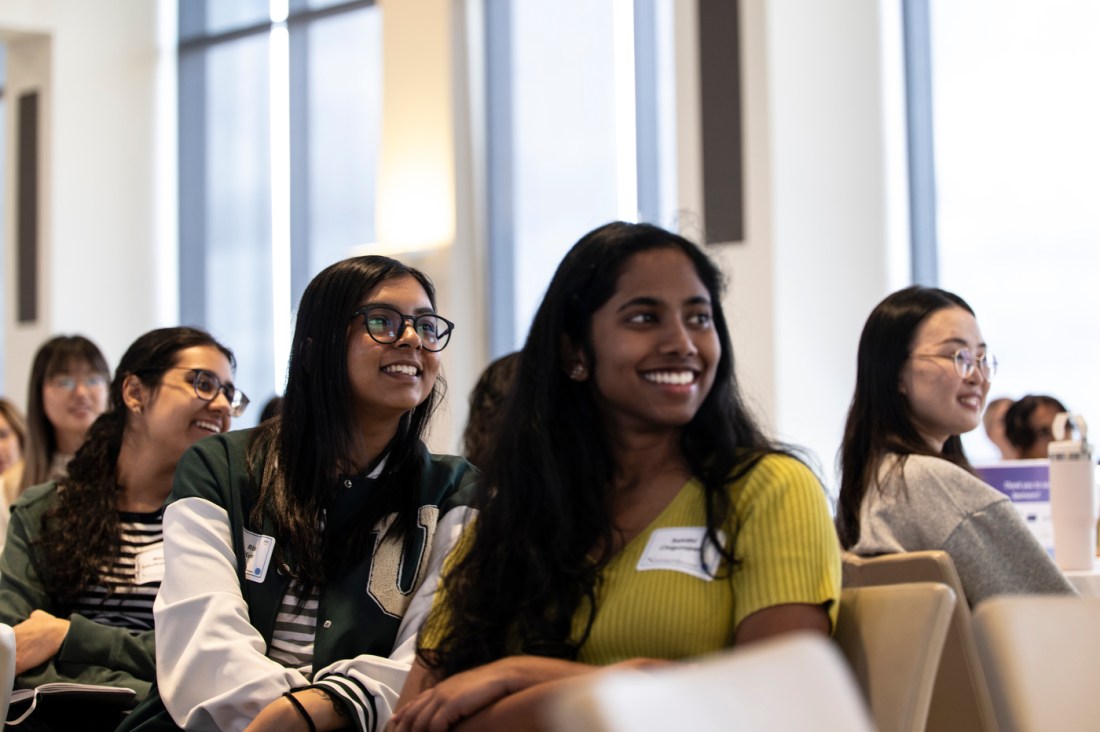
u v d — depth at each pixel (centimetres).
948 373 266
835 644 170
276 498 229
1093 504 298
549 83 726
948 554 229
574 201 715
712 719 106
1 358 960
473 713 164
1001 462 308
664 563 176
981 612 153
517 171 736
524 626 182
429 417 238
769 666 111
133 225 895
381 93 776
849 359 589
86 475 281
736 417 188
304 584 226
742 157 580
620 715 101
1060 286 575
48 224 870
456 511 233
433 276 713
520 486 187
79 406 396
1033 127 584
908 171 616
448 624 191
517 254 734
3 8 852
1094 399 566
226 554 228
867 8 604
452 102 715
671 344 179
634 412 181
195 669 215
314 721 205
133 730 222
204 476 233
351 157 808
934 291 275
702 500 180
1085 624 153
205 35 888
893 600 162
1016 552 249
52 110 870
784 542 171
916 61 618
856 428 275
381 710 210
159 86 905
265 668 212
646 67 692
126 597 271
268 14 853
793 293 574
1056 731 148
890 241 606
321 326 230
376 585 227
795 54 582
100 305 883
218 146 878
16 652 254
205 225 884
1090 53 568
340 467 230
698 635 173
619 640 175
